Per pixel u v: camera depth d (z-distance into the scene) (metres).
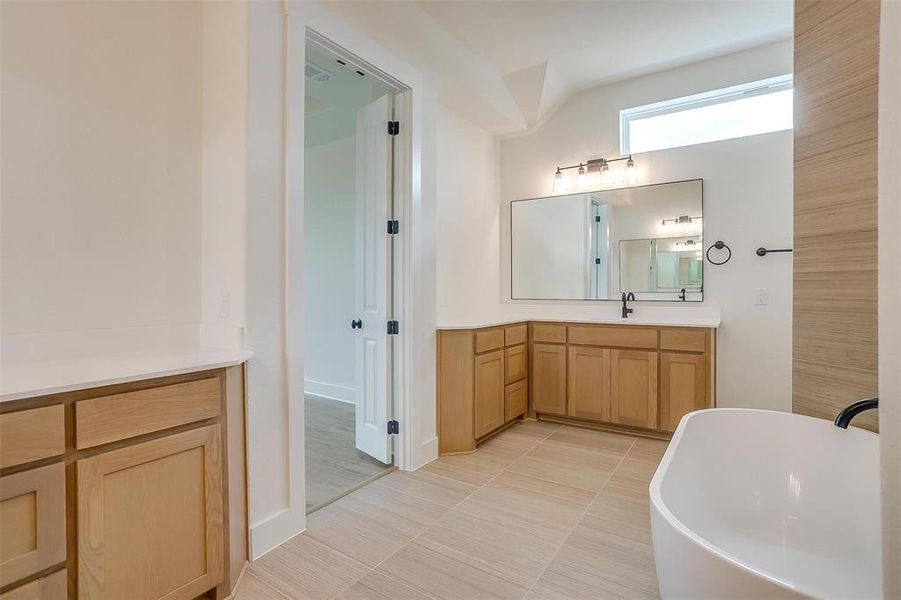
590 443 3.20
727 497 1.87
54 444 1.16
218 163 1.91
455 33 2.95
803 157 1.96
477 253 3.99
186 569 1.45
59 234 1.62
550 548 1.87
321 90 3.39
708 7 2.74
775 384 3.22
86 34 1.69
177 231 1.93
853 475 1.61
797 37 1.99
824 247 1.86
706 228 3.46
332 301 4.58
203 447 1.51
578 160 3.97
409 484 2.50
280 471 1.92
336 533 1.99
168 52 1.92
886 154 0.72
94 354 1.68
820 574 1.53
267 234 1.87
